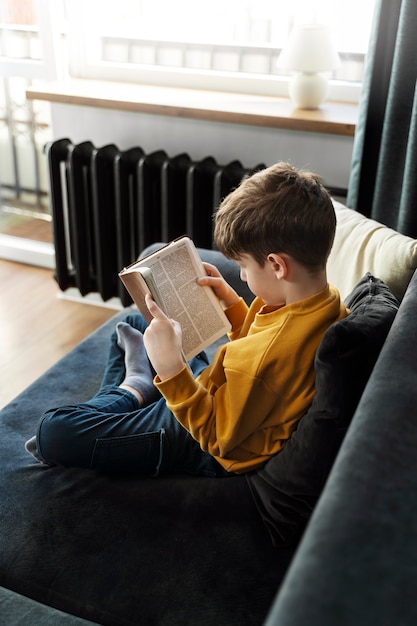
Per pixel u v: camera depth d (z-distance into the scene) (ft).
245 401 3.48
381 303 3.66
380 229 4.79
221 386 3.66
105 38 8.63
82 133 8.45
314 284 3.58
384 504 1.97
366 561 1.76
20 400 5.01
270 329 3.53
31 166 10.73
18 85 10.36
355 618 1.59
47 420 4.20
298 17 7.74
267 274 3.63
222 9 8.01
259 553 3.58
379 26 5.98
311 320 3.47
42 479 4.15
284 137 7.55
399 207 6.44
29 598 3.55
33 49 8.43
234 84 8.09
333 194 7.36
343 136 7.30
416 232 6.27
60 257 8.34
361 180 6.67
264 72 8.15
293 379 3.49
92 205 8.14
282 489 3.53
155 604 3.40
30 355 7.77
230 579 3.46
